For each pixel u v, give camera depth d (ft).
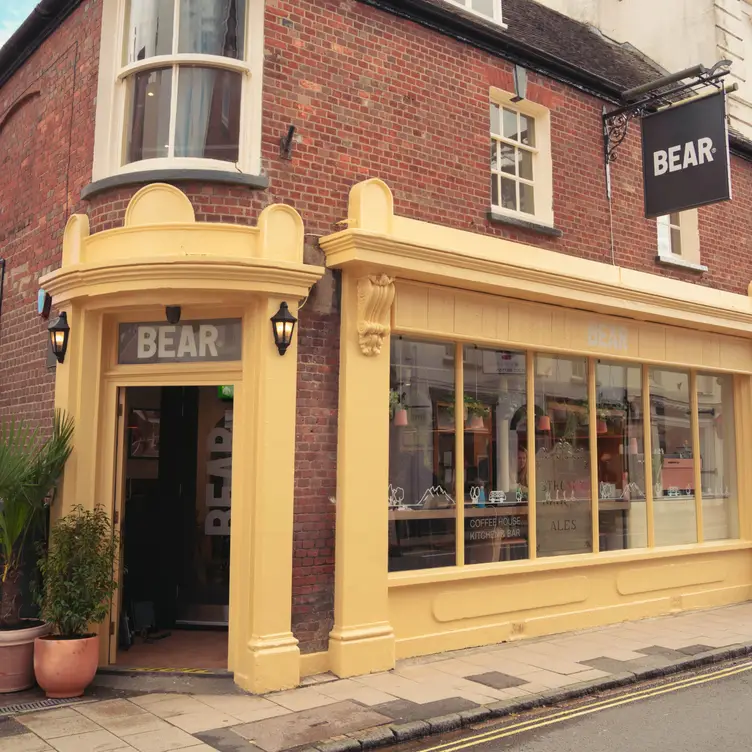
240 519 22.98
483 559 28.22
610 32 49.49
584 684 22.38
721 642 27.94
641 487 34.30
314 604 23.43
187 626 28.22
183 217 22.93
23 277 30.89
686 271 36.42
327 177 25.13
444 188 27.96
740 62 46.57
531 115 32.35
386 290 24.47
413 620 25.61
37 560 22.57
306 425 23.75
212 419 29.19
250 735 18.20
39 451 23.30
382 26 27.04
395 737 18.38
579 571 30.63
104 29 26.02
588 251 32.45
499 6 33.55
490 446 29.01
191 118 24.57
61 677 20.58
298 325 23.79
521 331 29.40
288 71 24.75
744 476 38.37
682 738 18.33
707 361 36.96
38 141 30.58
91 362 24.14
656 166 32.48
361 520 24.03
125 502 26.99
